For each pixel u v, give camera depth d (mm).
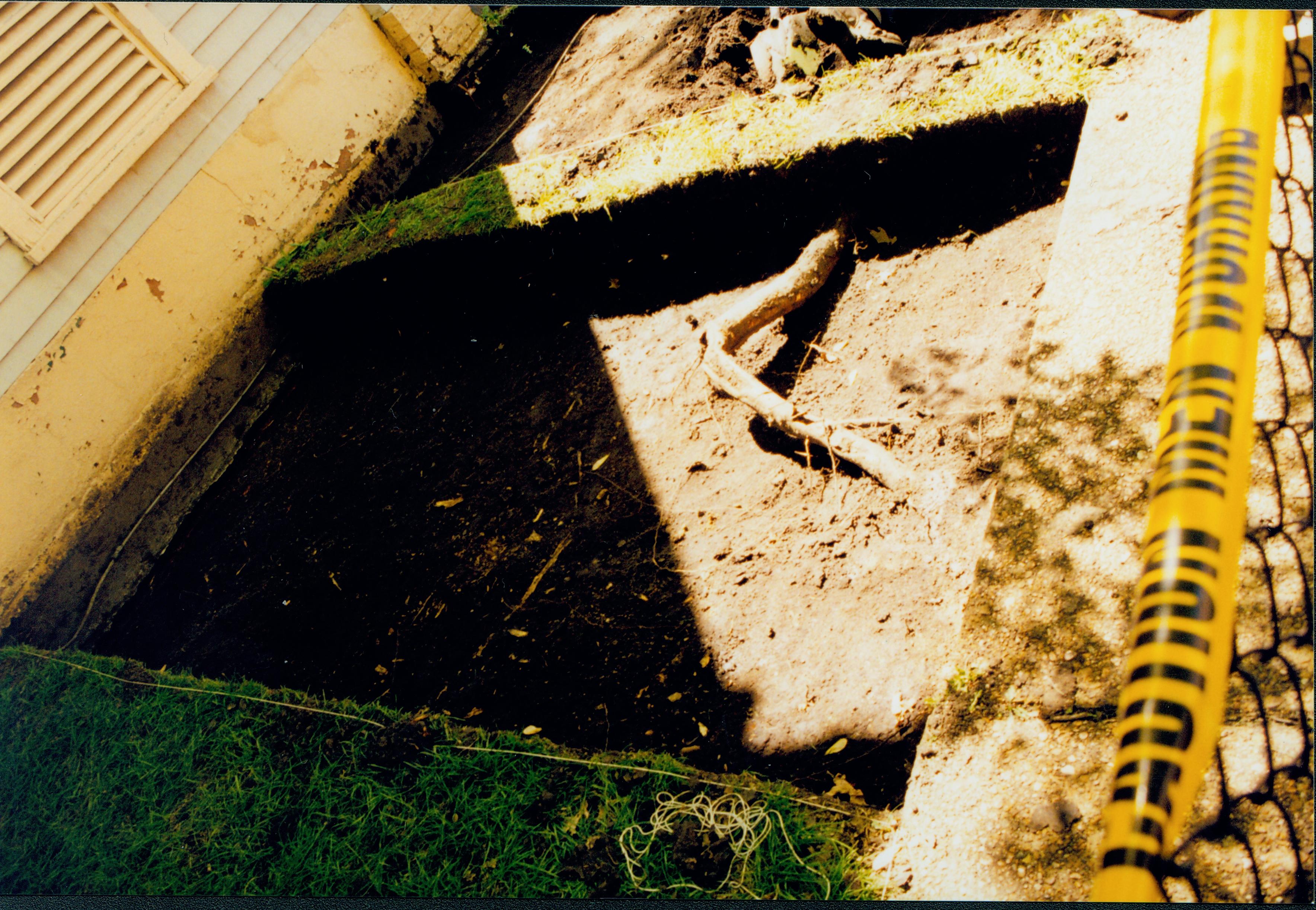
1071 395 2328
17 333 4391
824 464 3062
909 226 3469
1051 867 1768
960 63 3377
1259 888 1561
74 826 3055
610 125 5090
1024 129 3119
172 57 4859
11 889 2918
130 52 4703
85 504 4598
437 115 6422
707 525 3104
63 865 2918
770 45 4312
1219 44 1519
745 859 2086
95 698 3646
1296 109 2318
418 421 4398
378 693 3209
